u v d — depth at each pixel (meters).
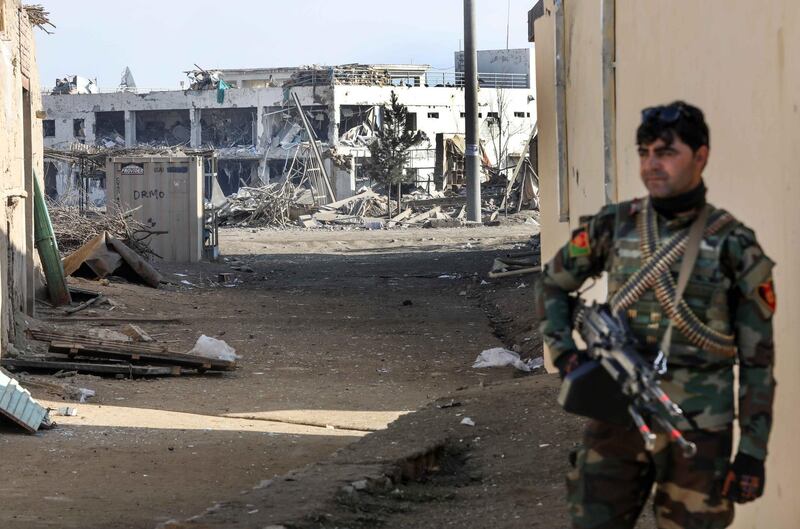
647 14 7.72
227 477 8.87
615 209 3.72
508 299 23.48
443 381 14.96
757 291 3.50
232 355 16.08
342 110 93.31
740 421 3.52
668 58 7.01
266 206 62.44
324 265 36.19
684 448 3.42
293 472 7.27
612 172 9.28
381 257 39.72
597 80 10.32
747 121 5.23
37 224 21.38
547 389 10.19
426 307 23.88
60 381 14.12
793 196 4.61
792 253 4.64
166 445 10.34
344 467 7.33
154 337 18.81
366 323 21.05
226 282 29.11
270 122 93.25
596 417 3.56
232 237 51.28
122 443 10.40
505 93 101.88
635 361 3.49
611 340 3.55
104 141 98.31
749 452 3.47
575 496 3.75
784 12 4.69
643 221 3.62
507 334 19.70
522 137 103.50
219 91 94.62
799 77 4.52
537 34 14.23
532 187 67.88
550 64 13.31
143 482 8.62
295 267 35.31
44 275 22.23
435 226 60.53
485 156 88.19
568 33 12.00
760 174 5.04
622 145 8.86
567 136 12.27
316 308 23.53
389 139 67.31
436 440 8.34
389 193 67.69
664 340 3.52
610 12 9.17
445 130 97.12
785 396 4.82
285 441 10.64
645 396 3.47
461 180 79.12
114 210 31.66
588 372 3.57
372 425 11.70
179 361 15.23
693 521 3.52
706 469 3.51
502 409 9.52
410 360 16.81
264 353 17.39
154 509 7.51
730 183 5.53
